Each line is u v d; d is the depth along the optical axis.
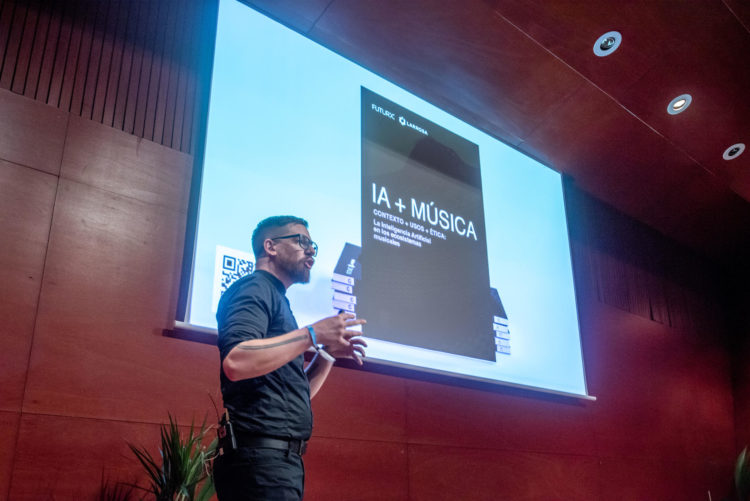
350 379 3.67
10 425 2.55
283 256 2.01
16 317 2.67
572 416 4.90
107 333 2.88
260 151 3.63
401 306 3.99
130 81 3.30
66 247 2.87
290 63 3.97
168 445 2.54
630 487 5.13
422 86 4.81
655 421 5.71
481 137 5.06
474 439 4.14
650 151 5.82
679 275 6.85
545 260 5.12
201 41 3.67
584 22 4.59
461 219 4.61
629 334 5.84
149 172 3.23
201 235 3.25
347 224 3.90
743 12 4.79
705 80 5.29
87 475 2.66
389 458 3.67
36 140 2.91
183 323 3.05
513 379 4.48
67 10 3.18
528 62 4.79
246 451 1.63
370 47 4.41
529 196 5.25
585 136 5.52
